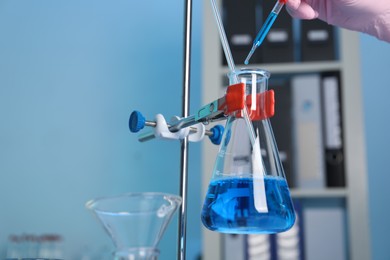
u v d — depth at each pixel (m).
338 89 2.29
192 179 2.63
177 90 2.80
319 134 2.26
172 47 2.83
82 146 2.81
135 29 2.87
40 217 2.78
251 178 0.80
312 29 2.34
